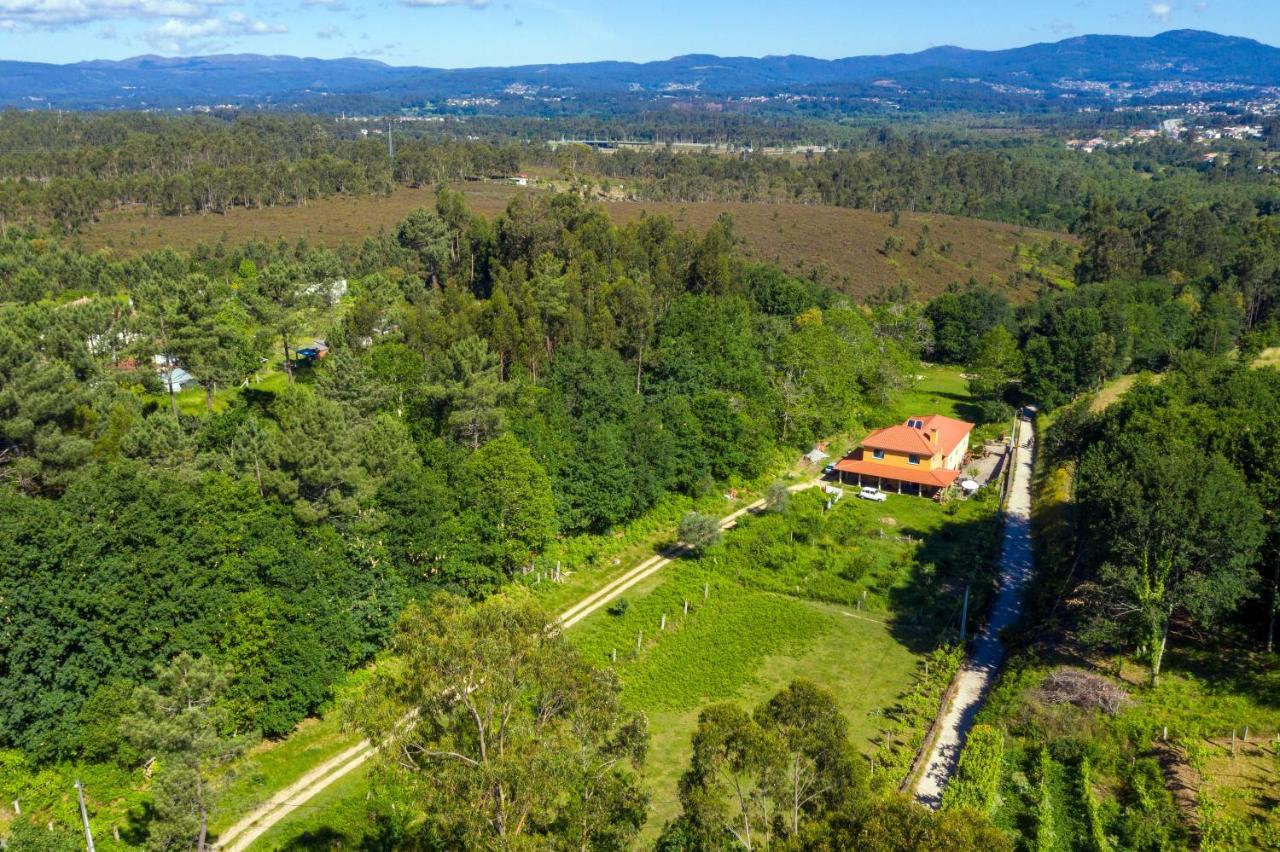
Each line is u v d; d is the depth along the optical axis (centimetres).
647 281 10181
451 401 6328
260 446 5141
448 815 2508
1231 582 4259
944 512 7175
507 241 11456
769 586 5869
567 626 5281
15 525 3628
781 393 8506
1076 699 4097
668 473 6831
